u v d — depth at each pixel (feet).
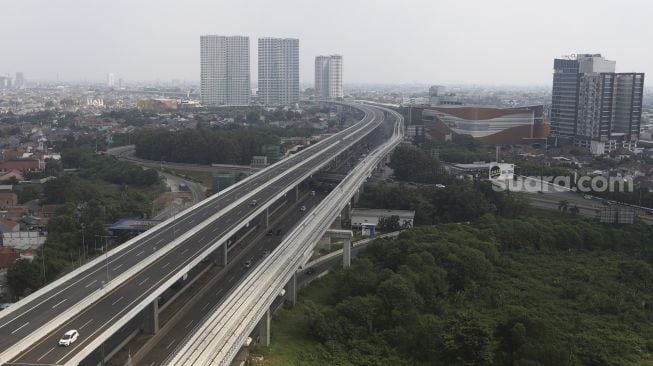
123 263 491.72
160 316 476.13
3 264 624.59
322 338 452.35
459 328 442.91
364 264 549.13
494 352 433.48
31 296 412.77
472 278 576.61
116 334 435.53
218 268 595.47
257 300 420.77
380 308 480.23
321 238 627.87
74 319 383.45
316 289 568.82
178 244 545.85
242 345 389.39
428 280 529.45
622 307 533.55
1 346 340.18
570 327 483.92
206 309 495.41
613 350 453.99
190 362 327.26
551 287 581.12
